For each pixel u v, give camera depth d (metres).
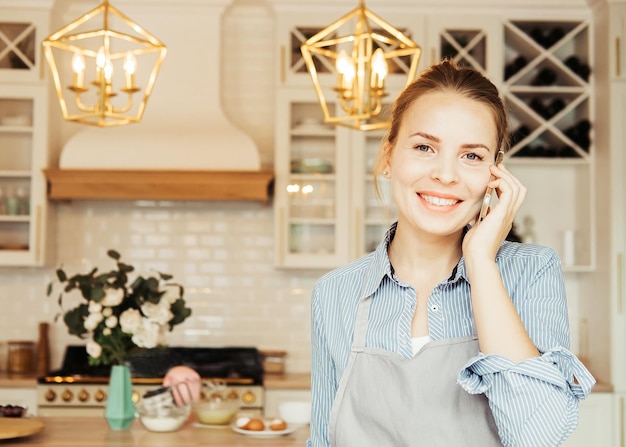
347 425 1.37
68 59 5.57
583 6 5.27
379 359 1.36
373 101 3.35
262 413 5.02
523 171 5.63
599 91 5.23
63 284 5.64
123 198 5.21
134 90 3.46
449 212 1.31
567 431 1.18
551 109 5.32
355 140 5.34
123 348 3.58
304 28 5.37
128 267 3.62
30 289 5.64
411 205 1.33
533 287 1.32
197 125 5.29
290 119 5.36
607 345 5.09
